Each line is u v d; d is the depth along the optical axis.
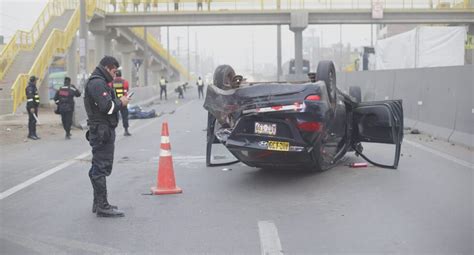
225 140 8.84
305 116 8.33
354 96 11.39
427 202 7.59
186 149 13.31
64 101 16.09
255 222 6.75
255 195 8.21
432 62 29.11
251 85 8.75
